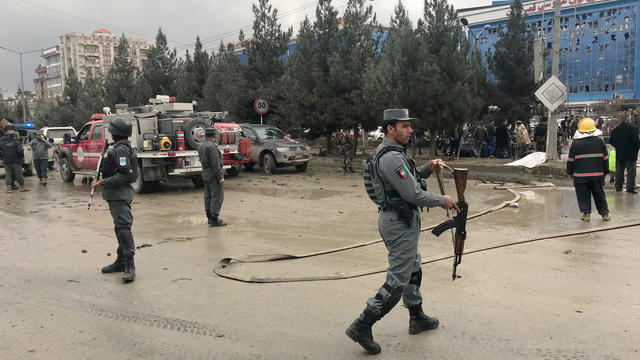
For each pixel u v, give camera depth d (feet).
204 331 13.23
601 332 12.38
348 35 69.00
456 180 12.41
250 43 82.58
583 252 20.15
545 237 22.61
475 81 67.00
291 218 30.22
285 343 12.34
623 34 193.47
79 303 15.66
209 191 28.19
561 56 208.64
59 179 57.62
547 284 16.26
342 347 12.03
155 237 25.34
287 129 75.46
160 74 107.14
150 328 13.52
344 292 16.05
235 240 24.43
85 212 33.83
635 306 14.15
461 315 13.78
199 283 17.54
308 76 70.74
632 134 35.04
